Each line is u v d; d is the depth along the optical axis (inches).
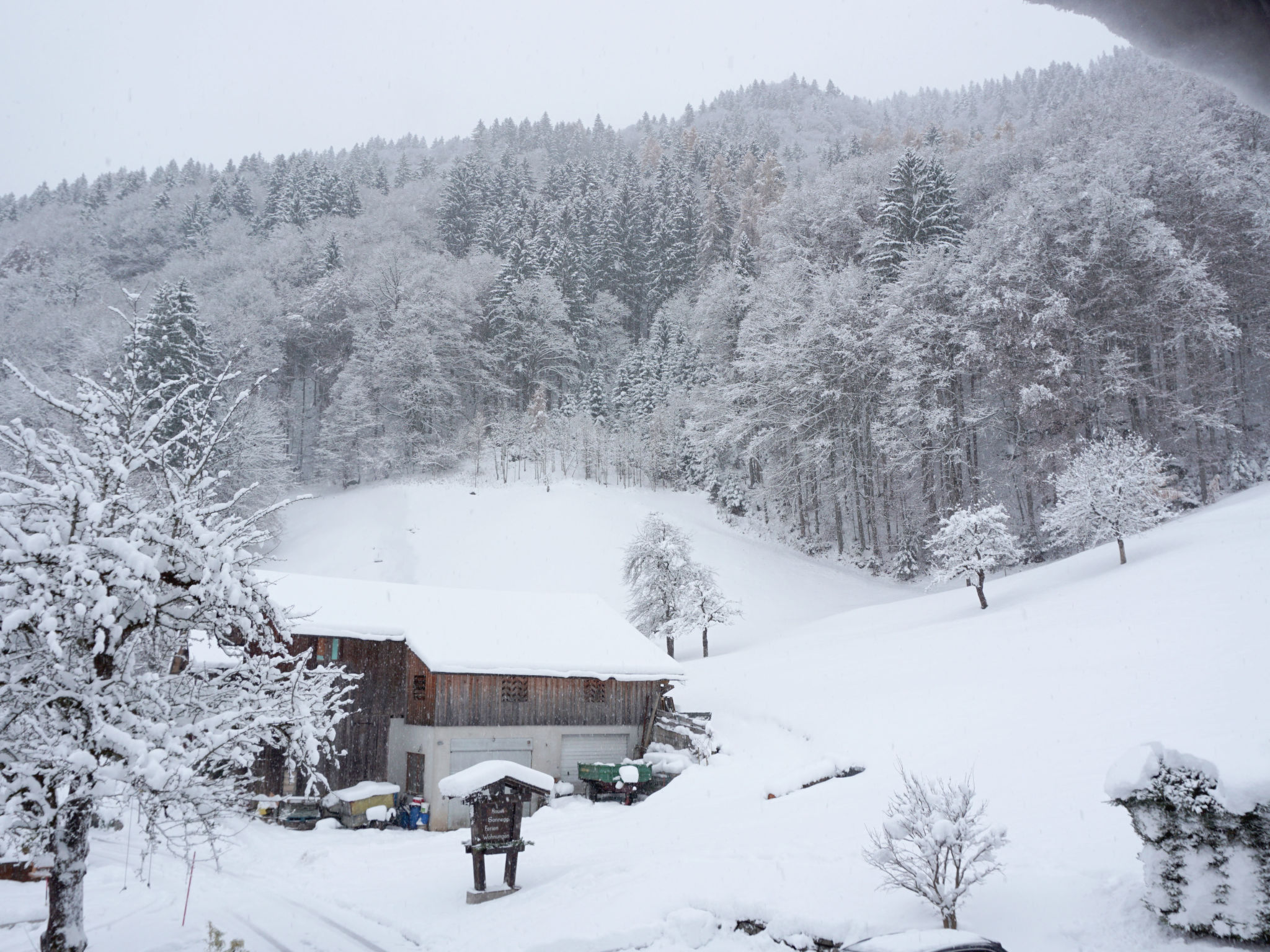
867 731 867.4
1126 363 1899.6
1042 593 1311.5
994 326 2144.4
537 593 1323.8
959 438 2245.3
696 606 1748.3
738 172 5098.4
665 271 4261.8
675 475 2979.8
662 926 412.2
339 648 1041.5
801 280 2726.4
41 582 329.1
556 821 876.6
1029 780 574.6
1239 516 1349.7
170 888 599.5
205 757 363.3
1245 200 1972.2
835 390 2361.0
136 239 4776.1
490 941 428.5
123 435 412.2
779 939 387.9
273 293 3582.7
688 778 943.0
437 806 966.4
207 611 401.1
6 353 2812.5
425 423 3070.9
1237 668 689.6
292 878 639.8
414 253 3981.3
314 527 2561.5
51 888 346.3
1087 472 1362.0
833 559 2428.6
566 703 1102.4
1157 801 311.0
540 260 4121.6
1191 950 290.7
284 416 3186.5
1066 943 318.3
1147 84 2591.0
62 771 331.6
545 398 3412.9
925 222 2635.3
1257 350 1996.8
